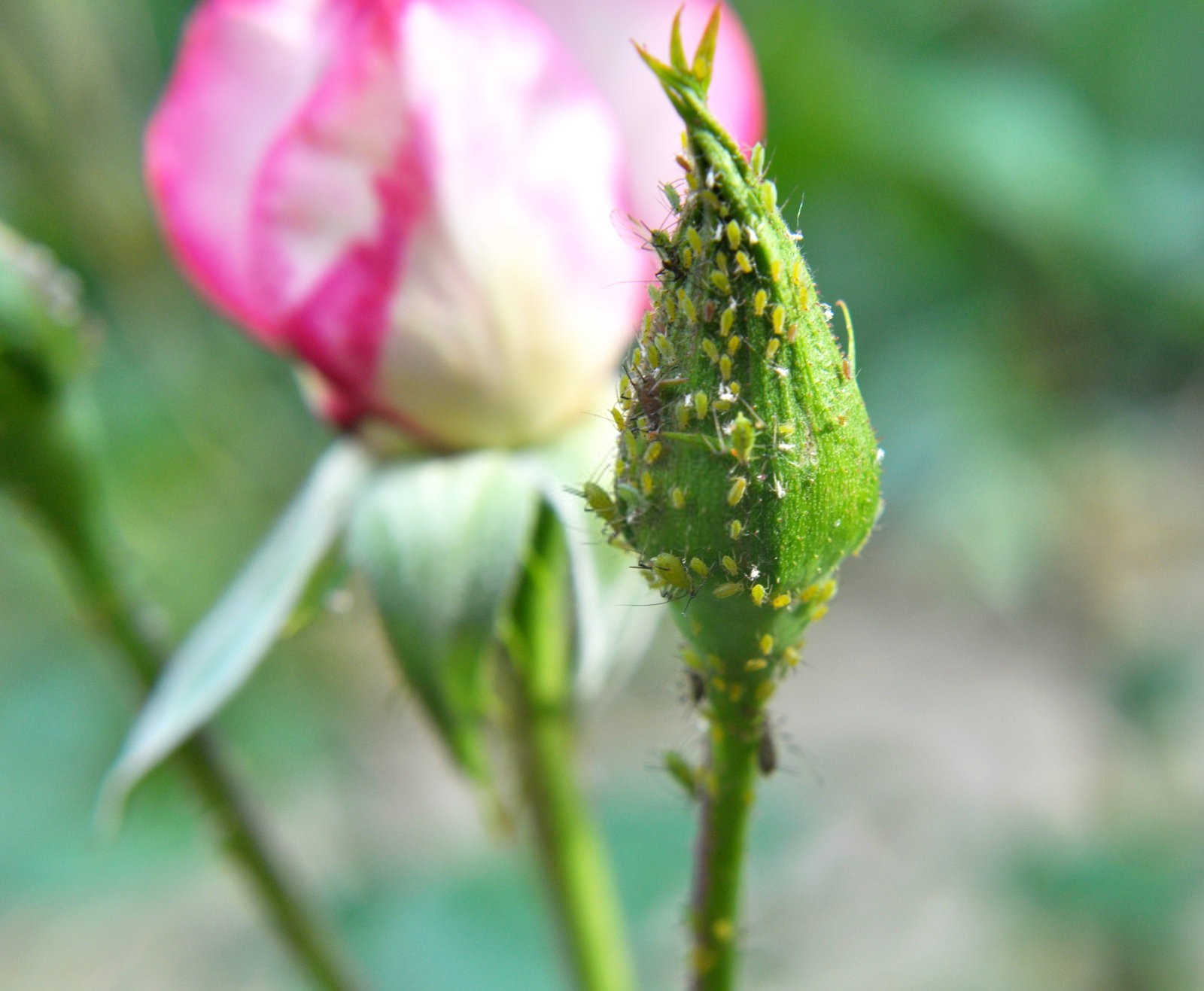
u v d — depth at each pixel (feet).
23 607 1.02
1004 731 1.52
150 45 0.99
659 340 0.42
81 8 0.96
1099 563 1.05
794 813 0.89
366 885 0.83
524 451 0.57
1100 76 0.91
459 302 0.56
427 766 1.37
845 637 1.66
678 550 0.43
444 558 0.55
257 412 1.04
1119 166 0.90
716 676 0.44
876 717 1.57
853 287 0.94
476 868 0.81
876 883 1.09
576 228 0.57
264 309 0.57
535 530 0.57
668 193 0.42
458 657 0.55
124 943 1.47
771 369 0.42
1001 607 1.03
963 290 0.93
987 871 1.03
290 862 0.62
